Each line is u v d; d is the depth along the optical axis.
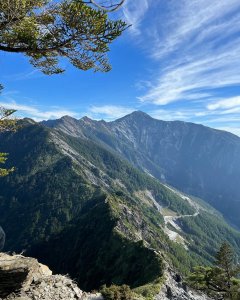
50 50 12.36
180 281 62.72
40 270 19.75
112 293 23.11
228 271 39.81
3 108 16.31
